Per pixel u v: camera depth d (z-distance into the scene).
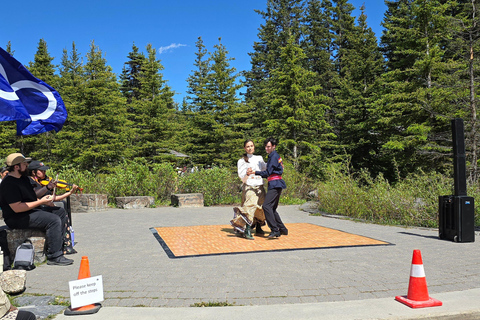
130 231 8.99
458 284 4.80
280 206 15.57
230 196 16.84
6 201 5.81
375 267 5.58
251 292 4.48
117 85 42.75
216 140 43.78
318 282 4.85
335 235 8.29
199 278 5.06
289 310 3.87
